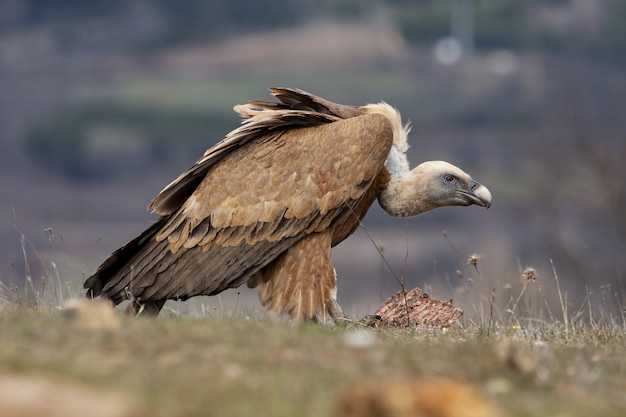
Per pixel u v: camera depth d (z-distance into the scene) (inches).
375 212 2091.5
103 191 3083.2
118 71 4461.1
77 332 306.7
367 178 433.7
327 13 4714.6
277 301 427.8
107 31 5044.3
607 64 3479.3
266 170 431.5
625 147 1371.8
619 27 3944.4
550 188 1384.1
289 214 426.9
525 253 1396.4
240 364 287.9
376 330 391.9
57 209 2687.0
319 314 426.0
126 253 434.0
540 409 265.3
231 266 427.5
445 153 2824.8
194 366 281.4
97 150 3358.8
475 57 4037.9
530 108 2849.4
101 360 279.7
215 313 450.6
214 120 3641.7
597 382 300.8
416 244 1774.1
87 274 500.4
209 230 427.5
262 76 4153.5
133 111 3735.2
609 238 1279.5
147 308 432.8
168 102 3863.2
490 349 324.8
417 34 4375.0
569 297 783.7
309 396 260.4
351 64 4097.0
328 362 297.6
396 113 467.5
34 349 283.7
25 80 4480.8
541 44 3969.0
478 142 2871.6
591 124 1599.4
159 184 3181.6
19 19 5442.9
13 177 3208.7
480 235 1657.2
